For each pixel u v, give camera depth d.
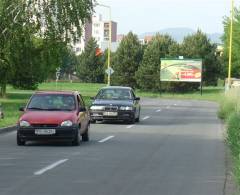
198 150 29.70
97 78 190.88
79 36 67.38
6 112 51.78
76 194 17.03
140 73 149.00
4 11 65.00
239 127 24.64
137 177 20.55
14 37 65.56
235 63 135.62
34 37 66.94
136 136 37.03
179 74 140.50
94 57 190.88
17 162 23.94
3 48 65.94
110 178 20.19
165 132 40.66
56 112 30.94
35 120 30.03
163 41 152.88
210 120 55.28
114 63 154.75
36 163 23.69
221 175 21.30
